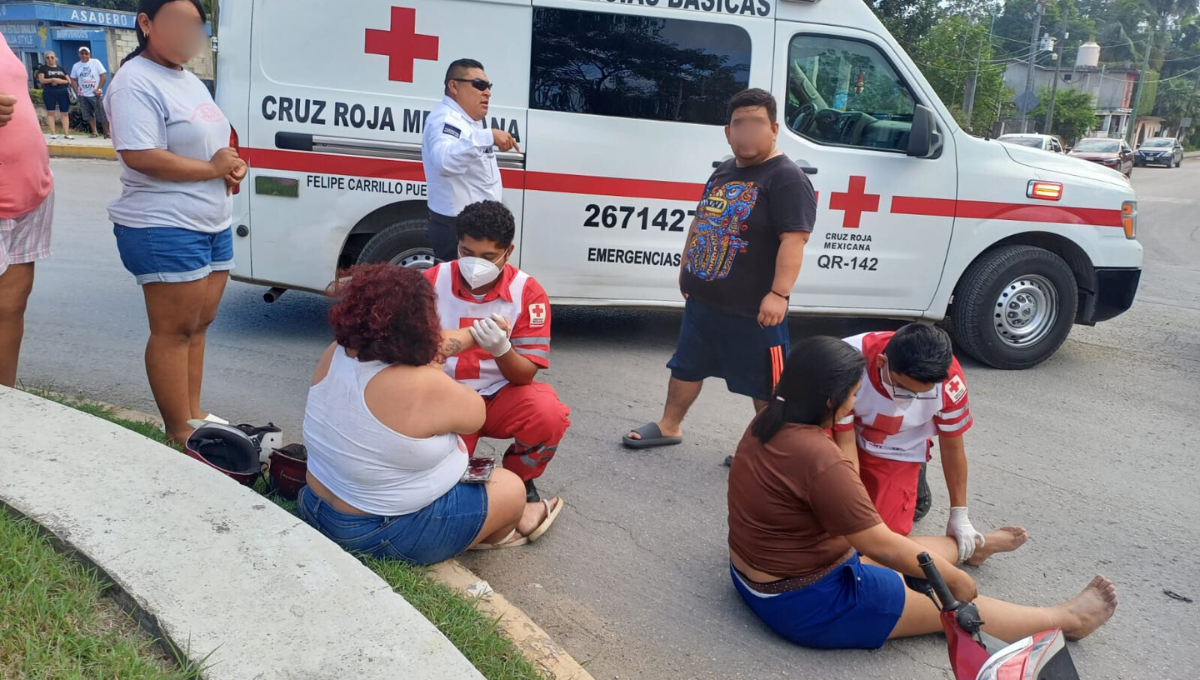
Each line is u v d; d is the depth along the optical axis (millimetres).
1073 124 50750
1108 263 6059
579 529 3475
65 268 7082
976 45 31547
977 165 5711
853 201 5566
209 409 4320
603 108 5348
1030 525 3766
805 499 2566
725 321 3971
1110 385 5828
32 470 2682
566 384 5215
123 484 2664
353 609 2211
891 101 5617
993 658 2098
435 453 2627
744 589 2844
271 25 5027
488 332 2973
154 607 2119
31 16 23125
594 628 2830
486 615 2623
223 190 3418
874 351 3193
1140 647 2928
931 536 3385
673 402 4324
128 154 3086
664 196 5477
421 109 5188
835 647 2783
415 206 5344
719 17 5328
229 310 6316
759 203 3758
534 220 5383
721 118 5461
